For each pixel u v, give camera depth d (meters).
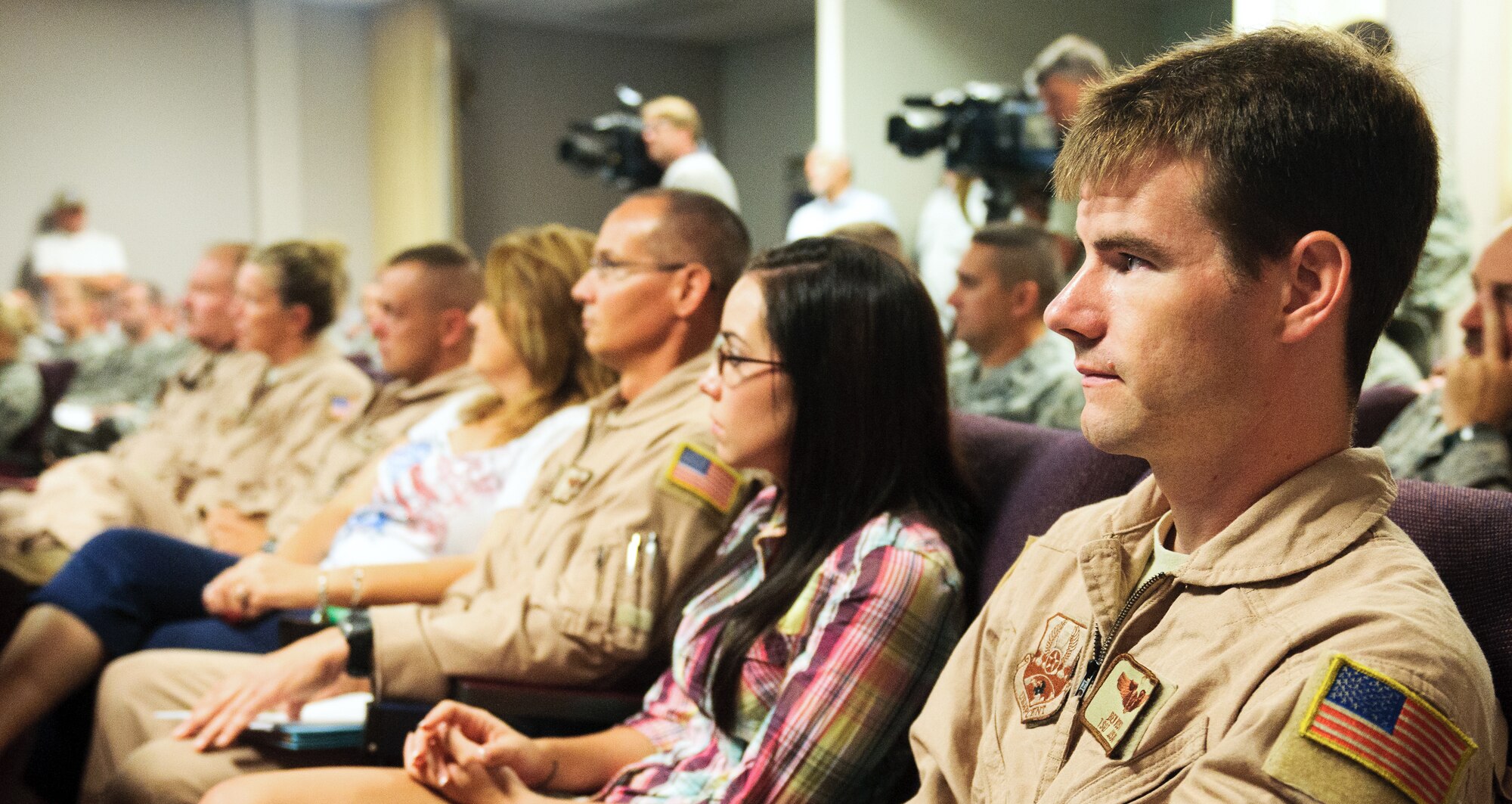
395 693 1.60
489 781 1.34
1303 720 0.67
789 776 1.19
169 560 2.17
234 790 1.30
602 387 2.21
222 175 8.94
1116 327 0.75
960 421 1.61
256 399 3.20
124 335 7.10
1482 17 2.59
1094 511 0.95
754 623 1.31
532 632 1.63
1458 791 0.67
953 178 4.20
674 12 8.37
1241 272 0.72
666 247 1.81
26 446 4.29
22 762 2.23
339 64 9.23
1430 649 0.68
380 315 2.81
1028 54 3.83
